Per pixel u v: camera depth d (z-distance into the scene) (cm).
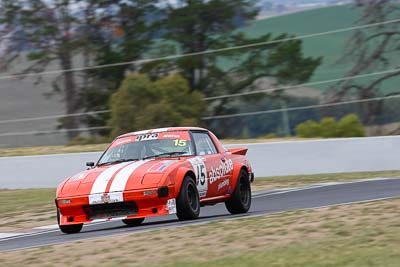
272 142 9125
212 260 2972
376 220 3628
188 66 14600
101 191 4234
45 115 14200
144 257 3147
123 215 4250
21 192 8450
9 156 10081
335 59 15088
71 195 4291
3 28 15562
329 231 3431
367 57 14312
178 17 15162
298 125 12862
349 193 5731
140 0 15500
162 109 12281
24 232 4906
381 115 13788
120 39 15538
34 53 15350
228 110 14475
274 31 17438
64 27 15525
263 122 14212
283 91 14538
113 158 4662
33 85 15125
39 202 7088
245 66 14700
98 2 15525
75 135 14325
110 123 12475
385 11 14250
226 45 15362
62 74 15200
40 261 3244
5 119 13762
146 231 3881
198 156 4619
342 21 16762
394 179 6875
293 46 14725
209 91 14700
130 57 15038
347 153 8881
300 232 3462
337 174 8512
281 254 2983
